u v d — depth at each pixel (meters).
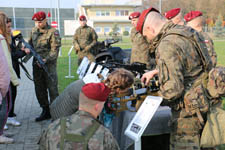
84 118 1.70
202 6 29.48
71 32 10.82
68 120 1.72
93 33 7.92
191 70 2.25
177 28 2.27
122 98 2.78
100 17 51.88
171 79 2.14
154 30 2.40
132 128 2.18
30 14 47.09
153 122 2.78
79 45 7.86
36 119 4.86
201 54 2.27
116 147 1.69
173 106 2.31
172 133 2.38
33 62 4.71
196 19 3.66
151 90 2.70
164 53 2.19
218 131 2.30
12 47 4.35
